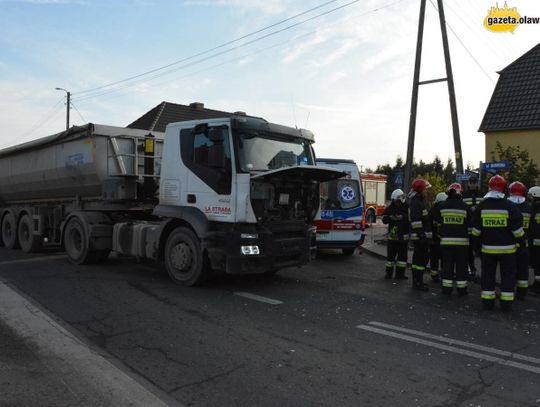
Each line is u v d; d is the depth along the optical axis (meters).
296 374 4.27
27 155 11.77
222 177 7.32
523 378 4.27
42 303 6.66
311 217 8.34
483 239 6.82
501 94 19.12
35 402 3.65
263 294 7.45
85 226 9.65
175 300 6.94
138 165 9.96
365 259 11.91
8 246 13.12
